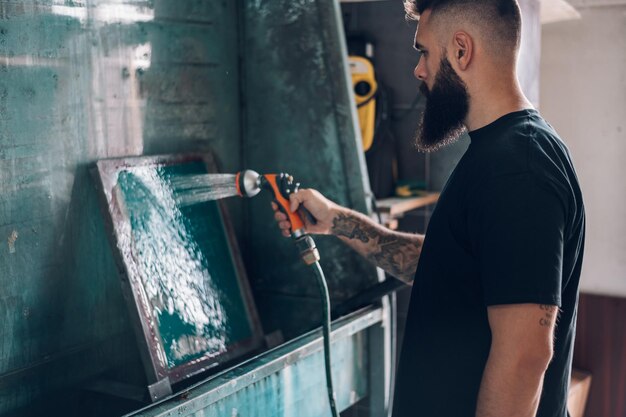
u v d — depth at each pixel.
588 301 3.50
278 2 2.37
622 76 3.39
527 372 1.29
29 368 1.91
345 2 2.95
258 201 2.53
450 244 1.42
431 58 1.50
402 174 2.95
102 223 2.08
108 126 2.07
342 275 2.41
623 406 3.44
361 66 2.77
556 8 3.12
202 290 2.17
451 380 1.46
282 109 2.42
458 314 1.43
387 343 2.32
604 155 3.46
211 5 2.37
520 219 1.28
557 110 3.53
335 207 1.92
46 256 1.93
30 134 1.86
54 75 1.91
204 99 2.37
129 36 2.11
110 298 2.12
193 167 2.29
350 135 2.30
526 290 1.26
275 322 2.54
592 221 3.51
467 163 1.41
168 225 2.13
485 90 1.44
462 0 1.44
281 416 1.87
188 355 2.04
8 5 1.79
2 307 1.83
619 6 3.35
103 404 1.99
